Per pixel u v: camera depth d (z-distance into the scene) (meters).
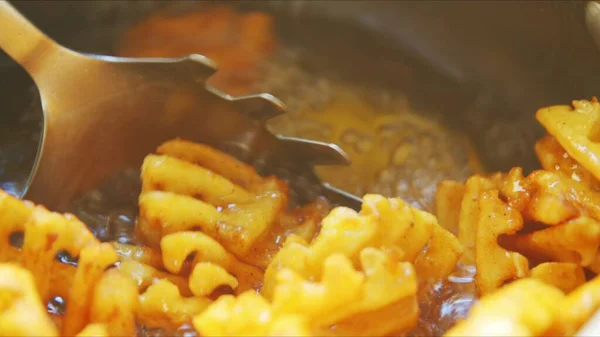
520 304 0.23
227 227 0.26
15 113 0.32
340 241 0.24
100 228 0.28
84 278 0.24
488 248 0.25
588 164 0.25
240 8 0.35
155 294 0.24
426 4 0.34
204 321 0.22
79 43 0.34
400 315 0.23
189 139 0.29
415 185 0.32
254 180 0.28
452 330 0.23
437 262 0.25
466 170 0.32
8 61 0.31
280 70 0.36
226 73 0.35
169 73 0.27
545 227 0.26
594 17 0.28
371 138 0.34
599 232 0.25
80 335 0.22
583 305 0.23
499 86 0.33
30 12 0.33
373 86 0.35
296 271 0.24
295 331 0.22
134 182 0.29
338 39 0.36
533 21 0.31
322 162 0.29
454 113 0.34
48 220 0.24
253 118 0.28
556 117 0.26
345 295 0.22
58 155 0.27
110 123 0.28
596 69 0.29
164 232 0.26
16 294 0.23
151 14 0.35
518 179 0.26
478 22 0.33
